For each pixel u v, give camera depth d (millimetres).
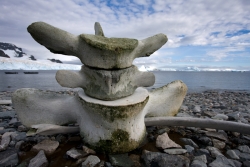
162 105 1083
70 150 825
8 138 975
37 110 963
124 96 851
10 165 758
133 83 888
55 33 769
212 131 1104
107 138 812
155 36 911
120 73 807
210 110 1911
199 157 819
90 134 850
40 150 835
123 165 751
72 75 836
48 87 4938
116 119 787
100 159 795
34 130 914
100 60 773
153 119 1046
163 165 747
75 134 1016
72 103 942
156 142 912
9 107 1863
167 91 1103
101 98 818
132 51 812
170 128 1142
